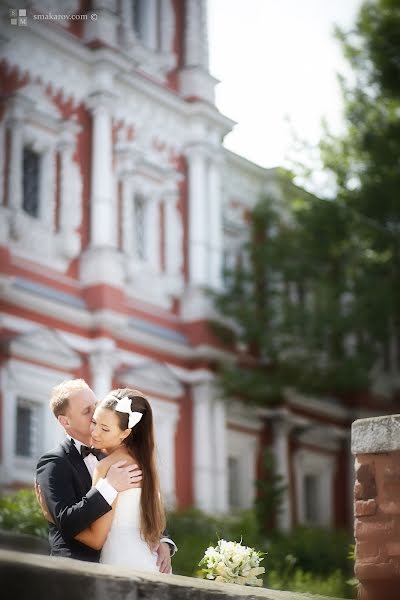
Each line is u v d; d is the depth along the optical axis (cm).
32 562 359
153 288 2939
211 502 2917
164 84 3117
